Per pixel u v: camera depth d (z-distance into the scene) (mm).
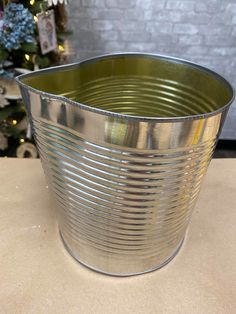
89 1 1036
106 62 535
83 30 1098
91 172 410
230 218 653
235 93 435
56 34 948
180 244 597
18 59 894
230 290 524
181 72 532
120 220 447
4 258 561
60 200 497
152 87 574
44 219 636
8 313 483
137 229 461
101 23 1085
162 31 1103
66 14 974
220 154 1357
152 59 545
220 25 1085
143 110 607
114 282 534
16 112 980
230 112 1271
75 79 507
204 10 1053
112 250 500
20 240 594
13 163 767
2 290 513
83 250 535
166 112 588
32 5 842
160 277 543
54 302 499
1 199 671
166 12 1060
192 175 431
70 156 416
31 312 485
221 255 583
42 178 726
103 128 360
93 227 474
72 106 365
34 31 853
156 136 355
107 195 422
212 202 685
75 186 441
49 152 444
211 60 1166
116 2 1040
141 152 371
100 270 547
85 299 505
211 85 490
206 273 550
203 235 619
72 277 539
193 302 505
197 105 531
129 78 569
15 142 1091
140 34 1110
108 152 380
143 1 1036
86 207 452
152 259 534
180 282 535
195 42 1125
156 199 425
